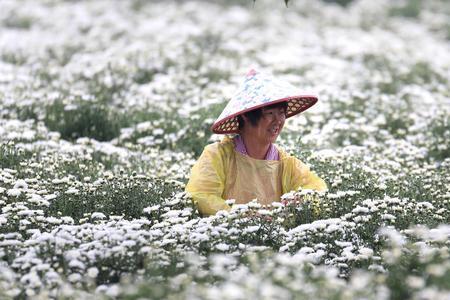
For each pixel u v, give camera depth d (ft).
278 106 52.90
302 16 189.37
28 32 150.10
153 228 47.57
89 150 68.74
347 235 46.96
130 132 79.56
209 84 102.89
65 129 80.79
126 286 36.94
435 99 98.99
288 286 35.42
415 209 50.03
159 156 71.61
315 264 43.19
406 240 44.27
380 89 107.86
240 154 53.52
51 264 41.29
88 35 141.28
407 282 37.93
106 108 86.07
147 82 107.34
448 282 36.17
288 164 54.49
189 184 52.95
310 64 119.44
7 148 64.23
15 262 41.11
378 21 190.39
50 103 85.87
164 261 40.98
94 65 110.22
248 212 48.21
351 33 162.30
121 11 174.19
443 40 173.06
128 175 61.82
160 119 83.30
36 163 59.36
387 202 49.80
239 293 33.27
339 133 79.77
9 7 170.71
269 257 41.19
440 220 50.03
